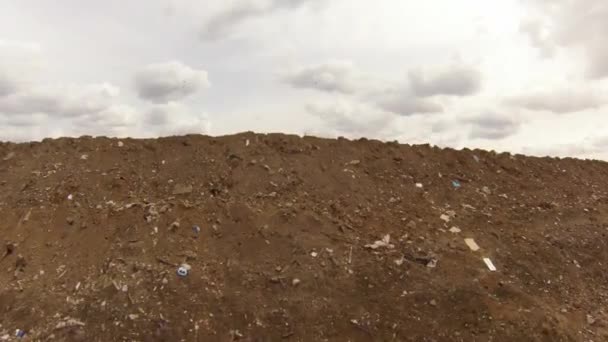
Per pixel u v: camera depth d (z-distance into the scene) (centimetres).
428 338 486
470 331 491
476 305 511
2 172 680
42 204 619
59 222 596
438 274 546
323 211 629
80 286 519
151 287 509
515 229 649
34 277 535
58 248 567
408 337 487
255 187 659
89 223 589
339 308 509
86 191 640
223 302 505
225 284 524
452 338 485
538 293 546
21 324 487
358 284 532
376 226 618
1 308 503
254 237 575
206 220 596
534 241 626
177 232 574
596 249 634
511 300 522
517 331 487
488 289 533
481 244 604
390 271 546
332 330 493
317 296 518
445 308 511
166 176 676
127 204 612
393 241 590
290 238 576
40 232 586
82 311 491
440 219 646
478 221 653
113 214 595
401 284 533
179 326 480
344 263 552
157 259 539
